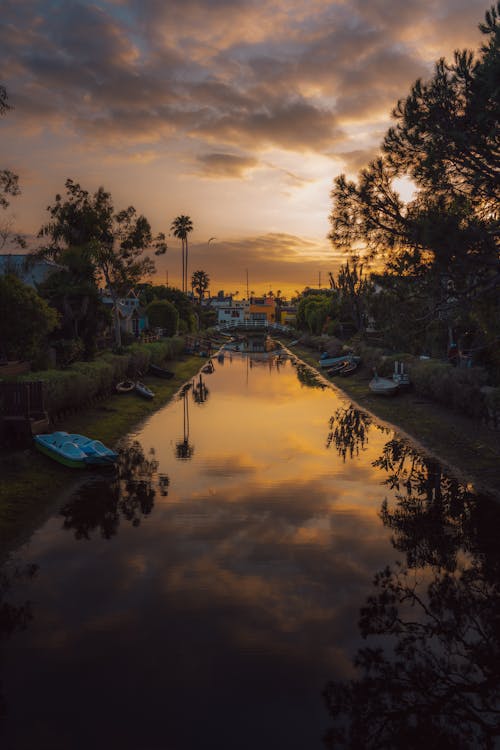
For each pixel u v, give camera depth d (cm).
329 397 3108
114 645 687
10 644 688
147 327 6016
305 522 1139
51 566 923
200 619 753
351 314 5141
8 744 517
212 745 521
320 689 609
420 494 1326
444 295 1309
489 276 1239
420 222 1231
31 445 1606
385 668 648
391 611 781
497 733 551
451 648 693
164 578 879
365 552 990
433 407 2416
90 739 525
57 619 750
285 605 795
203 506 1241
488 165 1210
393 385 2838
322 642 702
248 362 5597
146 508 1226
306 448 1827
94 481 1432
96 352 3133
